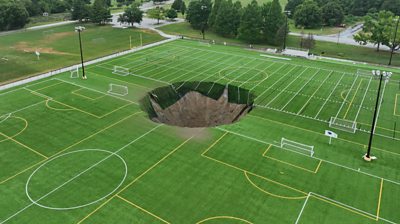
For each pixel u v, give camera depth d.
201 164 30.58
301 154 32.44
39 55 66.44
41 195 26.39
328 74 55.91
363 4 116.31
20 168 29.70
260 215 24.62
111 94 45.78
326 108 43.12
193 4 98.19
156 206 25.36
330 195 26.88
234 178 28.72
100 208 25.11
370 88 49.88
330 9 102.56
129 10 100.94
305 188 27.66
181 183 27.97
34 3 113.44
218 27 89.69
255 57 65.50
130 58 63.09
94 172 29.23
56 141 34.00
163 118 44.84
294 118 40.22
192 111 48.66
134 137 35.03
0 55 66.00
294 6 115.19
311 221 24.16
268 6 83.56
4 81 50.69
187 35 90.38
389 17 72.19
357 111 42.34
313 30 97.75
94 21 103.94
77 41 80.00
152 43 76.44
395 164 31.25
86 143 33.75
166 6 148.62
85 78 51.47
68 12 122.50
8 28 92.94
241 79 52.91
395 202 26.20
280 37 78.31
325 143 34.59
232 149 33.09
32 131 35.81
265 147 33.56
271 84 51.06
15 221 23.80
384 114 41.59
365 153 32.94
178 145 33.66
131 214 24.55
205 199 26.16
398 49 76.12
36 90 46.47
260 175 29.20
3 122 37.47
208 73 55.41
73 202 25.69
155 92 47.66
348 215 24.81
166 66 58.62
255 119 39.81
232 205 25.56
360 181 28.69
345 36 89.88
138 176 28.78
